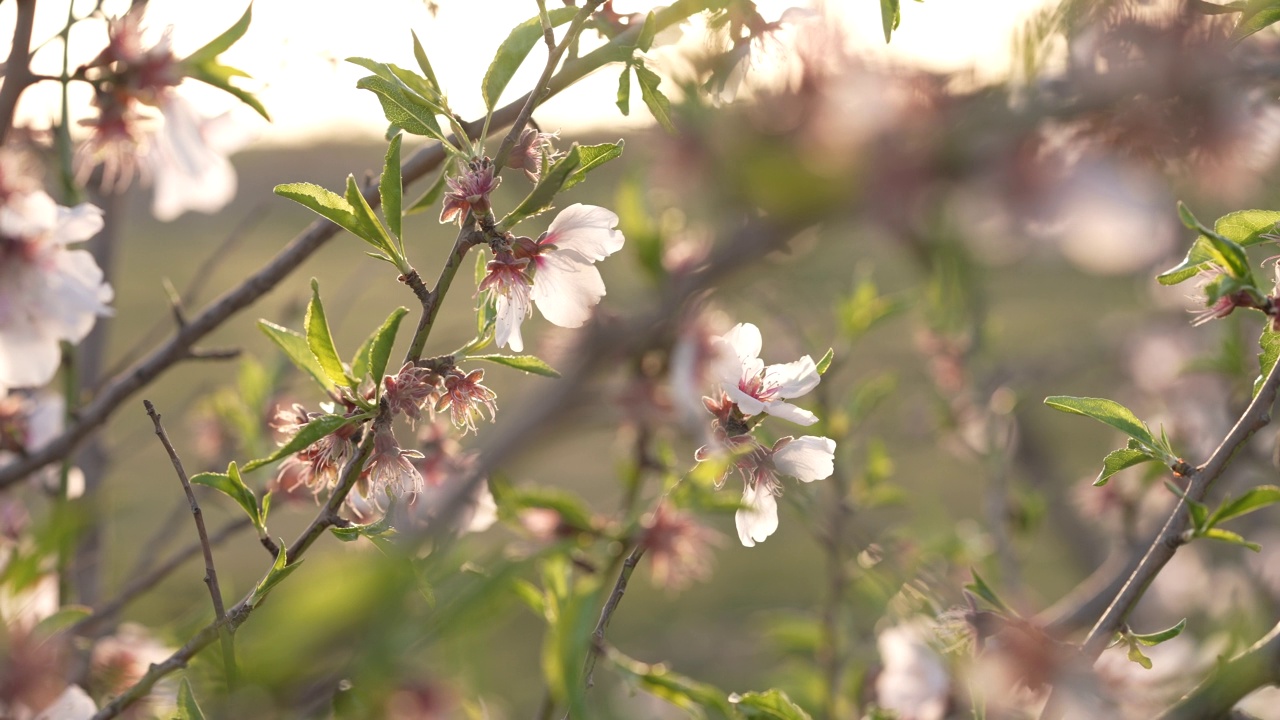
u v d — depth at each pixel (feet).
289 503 3.72
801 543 10.37
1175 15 3.38
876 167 3.34
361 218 3.03
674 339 3.73
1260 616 4.20
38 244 3.35
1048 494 5.71
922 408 5.37
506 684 6.22
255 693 2.52
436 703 2.94
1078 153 3.42
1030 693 3.28
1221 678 3.03
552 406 3.71
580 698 2.77
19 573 3.06
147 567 3.88
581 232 3.16
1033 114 3.37
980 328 5.07
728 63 3.29
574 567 3.28
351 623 2.47
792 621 4.30
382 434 3.04
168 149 3.57
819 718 3.94
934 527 4.30
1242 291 3.04
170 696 3.39
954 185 3.40
